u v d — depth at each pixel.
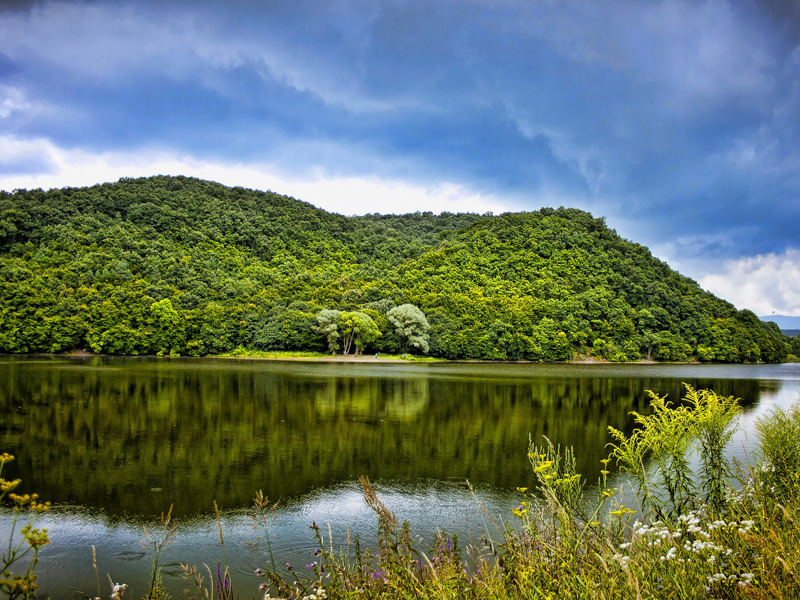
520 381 39.97
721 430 6.61
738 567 3.76
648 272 105.94
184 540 8.64
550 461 5.51
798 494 5.64
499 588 3.91
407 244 130.12
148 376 36.09
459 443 16.36
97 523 9.38
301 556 7.94
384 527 4.86
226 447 15.20
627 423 20.75
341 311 75.25
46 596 6.66
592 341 83.81
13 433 16.47
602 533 4.72
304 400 25.23
